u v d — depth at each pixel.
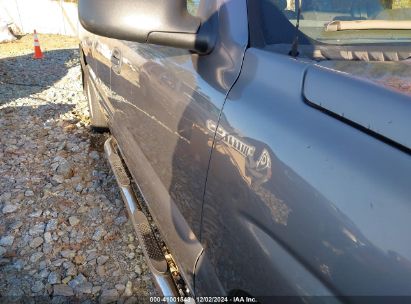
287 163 0.99
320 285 0.88
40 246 2.70
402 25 1.55
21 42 12.10
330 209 0.87
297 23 1.35
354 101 0.92
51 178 3.53
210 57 1.42
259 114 1.13
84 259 2.61
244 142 1.14
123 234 2.85
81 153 3.99
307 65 1.10
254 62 1.25
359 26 1.49
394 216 0.76
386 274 0.75
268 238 1.03
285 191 0.98
